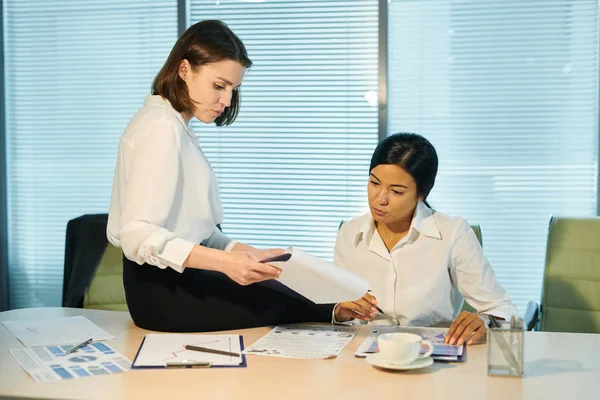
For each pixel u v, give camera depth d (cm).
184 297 184
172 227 191
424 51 324
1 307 356
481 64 320
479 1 318
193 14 341
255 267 169
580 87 314
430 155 196
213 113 194
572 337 178
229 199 342
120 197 191
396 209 197
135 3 344
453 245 210
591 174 315
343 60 329
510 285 322
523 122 318
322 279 167
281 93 335
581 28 312
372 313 190
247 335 180
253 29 336
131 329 188
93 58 349
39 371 150
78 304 275
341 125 331
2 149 354
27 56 354
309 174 335
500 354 146
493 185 322
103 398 134
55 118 353
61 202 354
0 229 354
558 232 264
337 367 152
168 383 142
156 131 183
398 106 327
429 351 154
